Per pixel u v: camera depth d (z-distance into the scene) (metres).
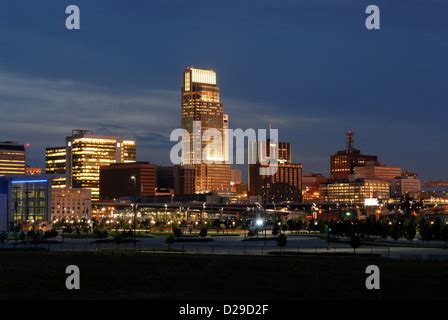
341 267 117.44
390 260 130.50
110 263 126.25
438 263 123.12
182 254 147.88
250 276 106.75
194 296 87.81
